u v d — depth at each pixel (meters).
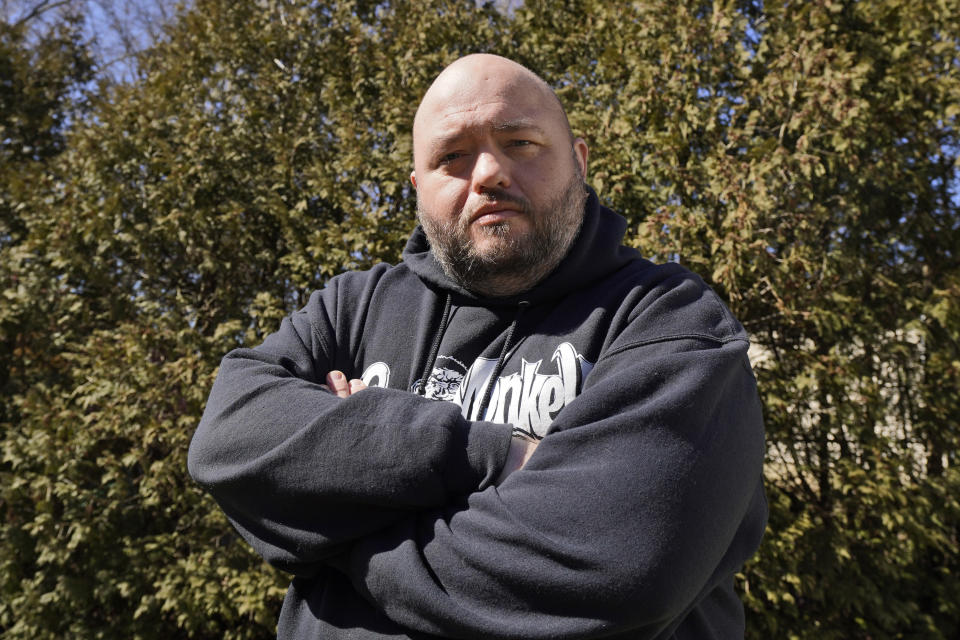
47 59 6.82
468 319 1.17
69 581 4.04
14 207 5.43
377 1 5.36
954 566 3.93
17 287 4.93
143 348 4.22
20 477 4.29
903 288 3.85
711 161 3.62
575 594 0.78
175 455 4.02
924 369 3.85
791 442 3.68
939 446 3.84
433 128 1.09
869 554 3.66
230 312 4.62
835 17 3.94
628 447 0.85
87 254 4.71
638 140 3.89
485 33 4.86
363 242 4.15
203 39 5.23
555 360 1.05
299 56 5.00
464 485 0.90
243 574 3.82
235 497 0.97
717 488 0.86
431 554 0.85
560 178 1.08
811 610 3.72
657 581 0.79
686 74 3.80
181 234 4.45
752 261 3.48
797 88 3.71
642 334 0.99
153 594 4.09
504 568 0.80
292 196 4.73
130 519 4.26
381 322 1.22
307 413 0.96
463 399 1.10
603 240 1.16
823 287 3.70
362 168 4.43
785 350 3.86
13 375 4.89
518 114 1.06
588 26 4.65
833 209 3.88
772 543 3.44
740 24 3.87
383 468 0.88
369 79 4.82
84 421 4.24
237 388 1.05
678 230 3.63
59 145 6.65
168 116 4.82
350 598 0.94
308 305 1.30
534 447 0.92
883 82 3.84
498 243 1.05
